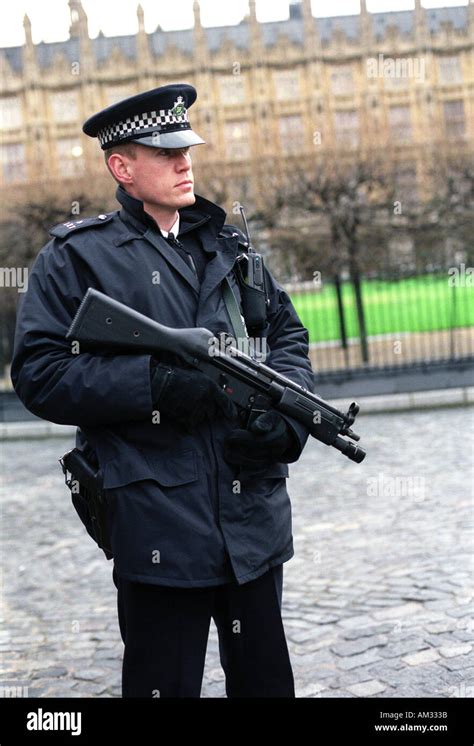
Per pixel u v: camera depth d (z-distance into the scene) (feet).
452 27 261.65
